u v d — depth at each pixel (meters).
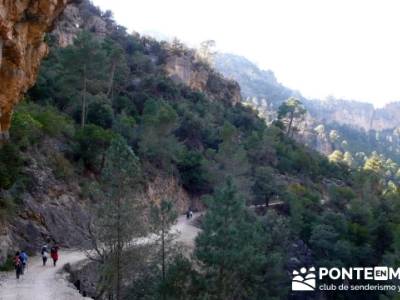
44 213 34.84
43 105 53.19
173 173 61.88
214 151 68.62
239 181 60.44
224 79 125.69
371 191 76.38
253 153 81.75
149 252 27.52
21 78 20.98
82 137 44.50
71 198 38.84
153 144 57.56
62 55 55.66
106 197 26.06
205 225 28.75
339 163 109.62
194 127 76.06
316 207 65.25
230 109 109.56
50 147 41.19
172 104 80.00
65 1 23.59
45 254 29.02
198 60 120.81
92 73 56.59
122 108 68.19
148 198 51.66
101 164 45.69
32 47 22.44
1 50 18.23
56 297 22.03
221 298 27.69
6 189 30.47
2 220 29.97
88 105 57.72
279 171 84.19
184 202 61.41
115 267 25.67
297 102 127.50
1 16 17.00
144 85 82.44
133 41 108.44
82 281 29.28
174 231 46.00
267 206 68.94
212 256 27.31
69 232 36.00
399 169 147.50
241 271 29.17
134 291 27.39
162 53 113.81
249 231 30.30
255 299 32.53
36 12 20.47
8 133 31.98
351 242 53.16
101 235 25.81
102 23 105.25
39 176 36.84
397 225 55.72
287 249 46.38
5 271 27.12
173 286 26.48
